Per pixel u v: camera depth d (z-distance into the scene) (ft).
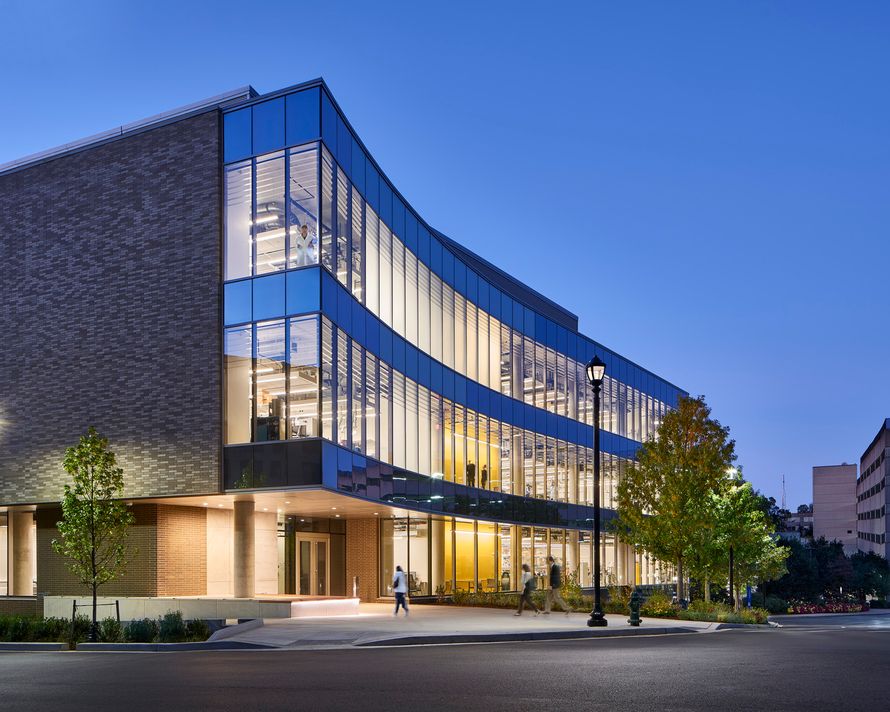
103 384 98.27
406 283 119.44
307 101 93.20
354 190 102.06
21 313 104.27
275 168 93.66
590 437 180.65
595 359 83.82
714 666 46.47
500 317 151.94
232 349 92.68
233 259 94.12
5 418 103.40
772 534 178.60
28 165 106.63
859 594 265.34
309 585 121.49
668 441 121.70
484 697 35.53
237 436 91.40
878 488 399.03
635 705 33.30
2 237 106.93
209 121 96.84
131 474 95.04
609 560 186.50
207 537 104.17
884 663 48.32
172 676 44.60
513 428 152.25
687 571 123.24
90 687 40.45
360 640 64.44
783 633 85.97
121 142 101.65
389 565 124.88
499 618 88.89
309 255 90.74
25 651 66.18
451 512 129.08
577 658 51.11
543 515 159.53
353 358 98.58
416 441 118.93
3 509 110.83
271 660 53.06
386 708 32.89
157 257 97.40
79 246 102.17
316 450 87.61
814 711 31.91
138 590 97.55
